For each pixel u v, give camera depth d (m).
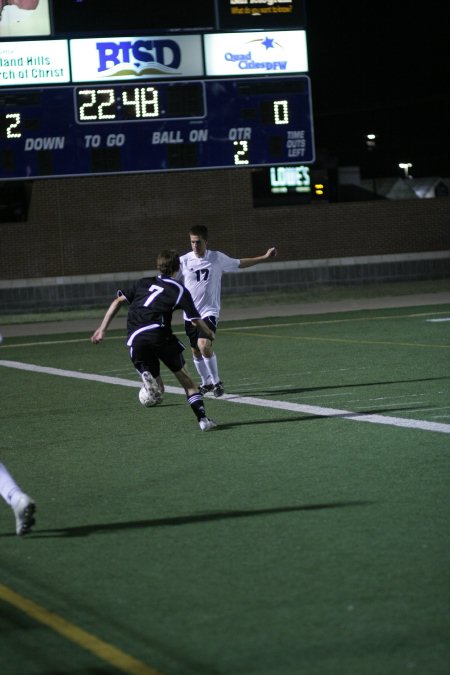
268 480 16.14
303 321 48.88
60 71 57.03
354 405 23.20
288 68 59.28
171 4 58.06
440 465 16.58
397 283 68.50
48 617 10.31
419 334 38.97
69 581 11.50
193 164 58.44
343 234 67.75
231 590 10.89
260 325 48.16
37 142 56.88
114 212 63.69
